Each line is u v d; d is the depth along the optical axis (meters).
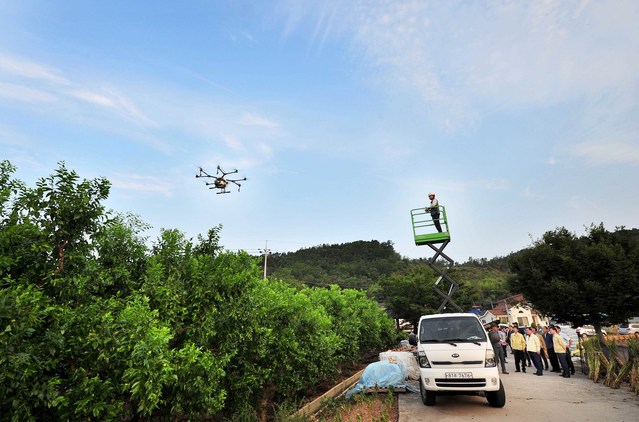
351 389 10.89
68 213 4.77
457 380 8.26
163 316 5.57
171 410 4.73
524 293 16.81
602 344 13.29
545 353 16.03
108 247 5.98
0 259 3.91
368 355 20.34
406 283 32.09
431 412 8.19
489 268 179.88
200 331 5.75
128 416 4.69
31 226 4.33
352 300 17.97
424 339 9.27
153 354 4.19
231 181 28.67
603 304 13.80
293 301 9.17
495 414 7.88
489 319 72.88
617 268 13.65
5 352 3.29
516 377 13.33
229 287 6.29
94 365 4.14
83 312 4.39
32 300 3.63
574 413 7.80
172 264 6.32
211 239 7.19
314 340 9.78
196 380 4.83
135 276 6.25
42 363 3.74
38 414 4.04
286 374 8.51
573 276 14.87
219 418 6.91
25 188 4.75
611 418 7.34
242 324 6.51
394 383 10.29
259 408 7.91
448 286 31.00
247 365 6.86
